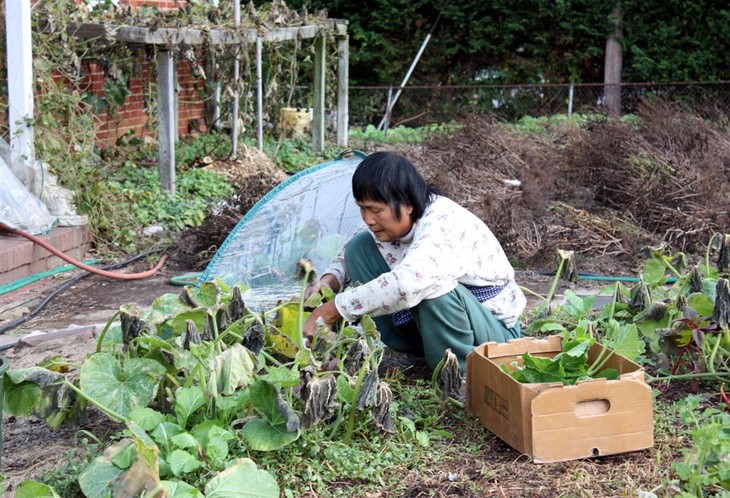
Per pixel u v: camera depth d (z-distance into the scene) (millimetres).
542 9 17828
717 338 4129
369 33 18766
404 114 18516
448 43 18750
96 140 9188
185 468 3057
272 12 11289
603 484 3244
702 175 8281
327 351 3738
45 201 7434
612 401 3393
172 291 6617
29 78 7375
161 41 8758
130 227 7969
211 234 7441
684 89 17016
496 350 3812
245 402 3455
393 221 3898
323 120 12477
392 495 3201
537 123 13750
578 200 9133
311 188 5355
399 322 4273
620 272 6996
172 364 3588
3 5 7492
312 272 4234
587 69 18469
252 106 12023
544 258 7293
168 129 9016
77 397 3496
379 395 3393
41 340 5297
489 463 3418
